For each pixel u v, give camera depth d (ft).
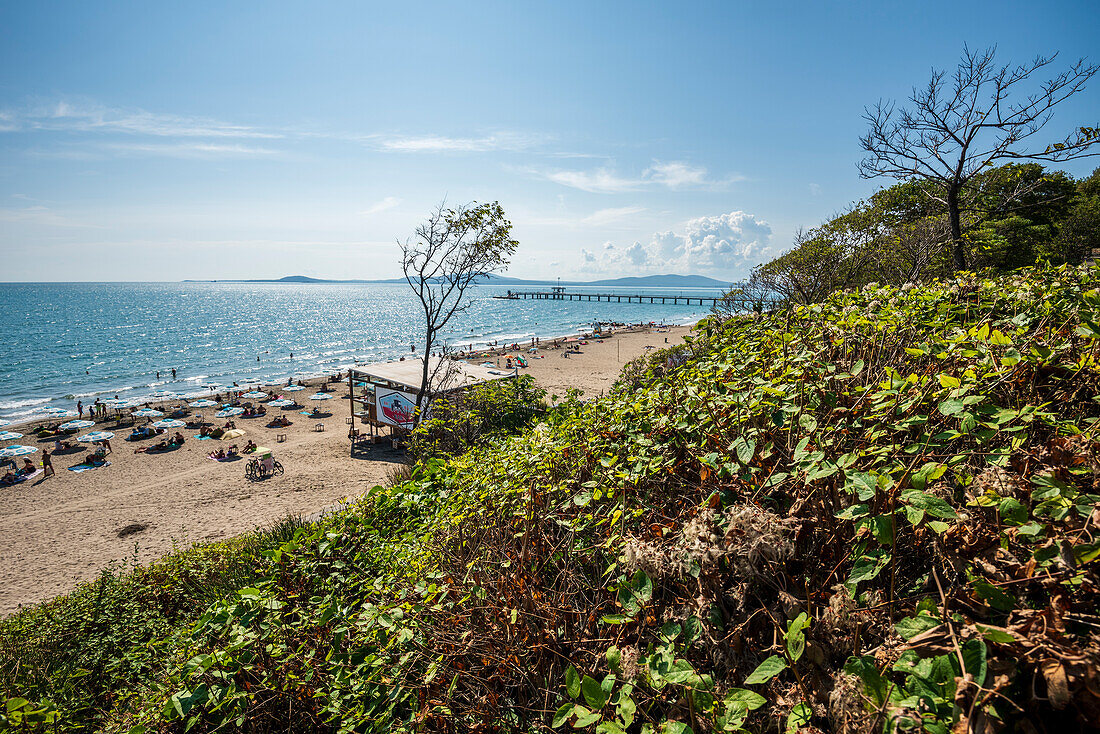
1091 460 5.09
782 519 6.16
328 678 10.48
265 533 27.02
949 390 6.35
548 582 9.30
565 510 9.65
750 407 7.62
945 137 26.81
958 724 3.67
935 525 4.66
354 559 14.29
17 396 131.03
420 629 9.60
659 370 12.39
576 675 5.89
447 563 11.00
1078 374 6.29
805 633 5.42
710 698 5.17
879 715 4.01
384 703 9.49
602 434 10.64
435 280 54.13
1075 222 77.05
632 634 6.91
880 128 28.55
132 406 113.09
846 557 5.86
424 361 54.90
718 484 7.61
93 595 23.61
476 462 15.16
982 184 33.99
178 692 10.50
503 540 10.39
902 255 38.58
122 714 14.17
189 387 139.95
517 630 8.41
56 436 88.12
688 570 5.77
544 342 204.03
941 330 8.52
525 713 7.82
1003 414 5.45
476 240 52.54
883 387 6.75
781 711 5.16
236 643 10.96
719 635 5.87
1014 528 4.68
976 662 3.87
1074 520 4.68
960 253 28.04
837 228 45.03
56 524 50.39
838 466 5.75
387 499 17.30
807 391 7.80
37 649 19.92
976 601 4.63
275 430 86.22
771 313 12.22
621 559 6.81
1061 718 3.82
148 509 53.42
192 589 23.02
